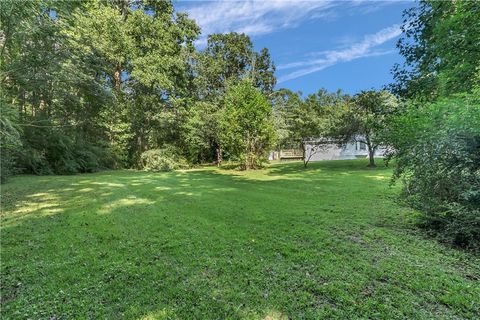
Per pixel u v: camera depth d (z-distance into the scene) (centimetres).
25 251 374
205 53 2616
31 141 1336
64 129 1488
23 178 1132
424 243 404
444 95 488
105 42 1675
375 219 530
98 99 1324
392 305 252
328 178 1208
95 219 527
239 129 1691
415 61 659
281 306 253
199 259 352
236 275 310
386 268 323
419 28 634
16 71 948
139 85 1983
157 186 968
